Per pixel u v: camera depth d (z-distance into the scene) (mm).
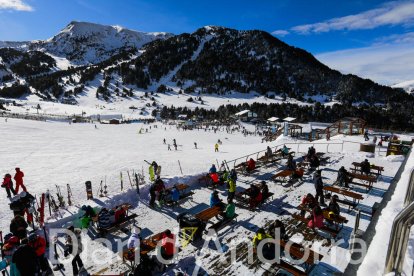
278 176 16391
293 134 47562
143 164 24828
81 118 91062
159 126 85812
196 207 13727
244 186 16406
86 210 11602
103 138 47531
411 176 7445
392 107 190875
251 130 88875
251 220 11992
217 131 81125
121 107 173375
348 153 23297
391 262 4859
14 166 23062
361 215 12078
